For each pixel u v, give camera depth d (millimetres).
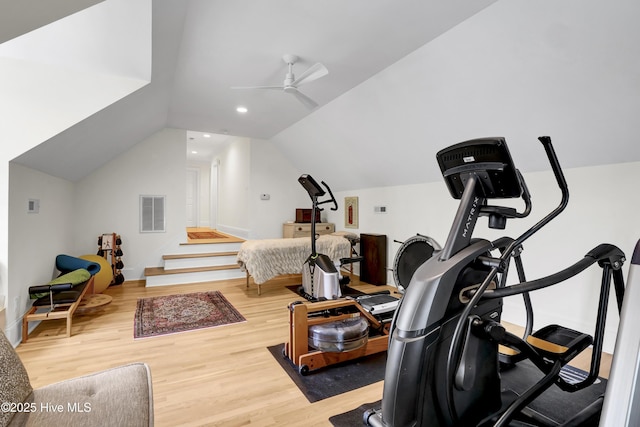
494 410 1631
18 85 2648
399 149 3910
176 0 1897
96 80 2852
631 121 2148
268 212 6211
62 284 2799
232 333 2928
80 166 4047
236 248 5746
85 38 2293
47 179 3383
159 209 5172
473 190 1548
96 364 2326
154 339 2775
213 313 3461
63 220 3965
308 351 2398
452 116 3016
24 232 2822
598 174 2600
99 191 4770
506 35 2146
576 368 2322
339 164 5160
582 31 1876
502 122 2760
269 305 3785
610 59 1915
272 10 2143
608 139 2352
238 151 6766
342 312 2586
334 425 1695
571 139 2520
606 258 1731
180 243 5332
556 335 2094
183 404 1862
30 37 2283
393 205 4703
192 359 2418
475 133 3021
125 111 3299
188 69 3070
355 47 2602
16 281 2666
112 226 4863
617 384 771
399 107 3324
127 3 1833
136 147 5008
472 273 1568
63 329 2984
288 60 2822
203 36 2471
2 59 2615
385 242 4801
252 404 1870
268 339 2803
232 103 4004
